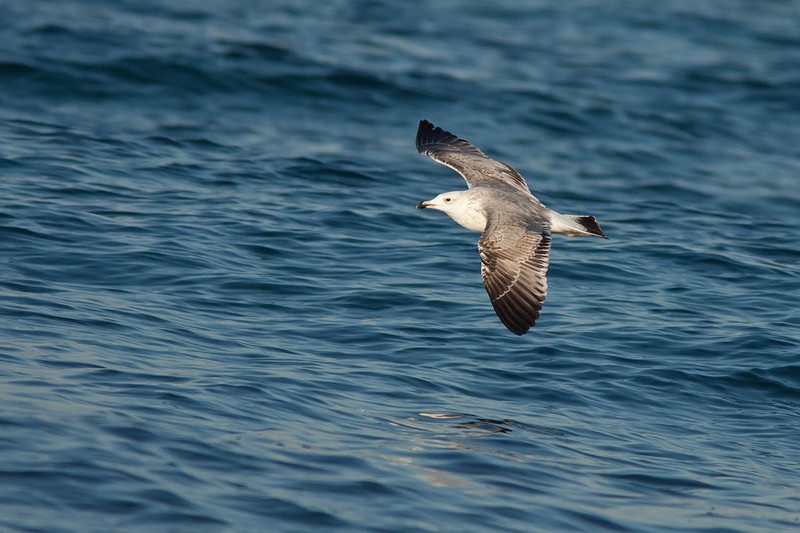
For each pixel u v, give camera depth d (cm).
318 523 920
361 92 2944
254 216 1964
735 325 1586
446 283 1702
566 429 1208
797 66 3619
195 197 2053
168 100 2766
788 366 1434
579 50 3666
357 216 2033
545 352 1440
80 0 3550
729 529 1000
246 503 940
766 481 1127
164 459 998
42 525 864
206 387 1195
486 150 2639
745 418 1302
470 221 1201
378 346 1422
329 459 1048
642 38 3891
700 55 3697
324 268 1734
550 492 1036
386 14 3931
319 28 3591
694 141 2861
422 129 1454
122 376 1198
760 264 1923
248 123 2681
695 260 1916
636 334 1524
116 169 2172
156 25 3334
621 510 1017
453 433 1155
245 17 3619
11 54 2861
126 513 897
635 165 2639
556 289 1720
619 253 1930
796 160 2794
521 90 3081
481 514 972
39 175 2059
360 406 1207
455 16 4009
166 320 1432
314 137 2620
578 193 2364
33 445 987
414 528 929
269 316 1505
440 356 1405
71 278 1572
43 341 1280
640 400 1321
